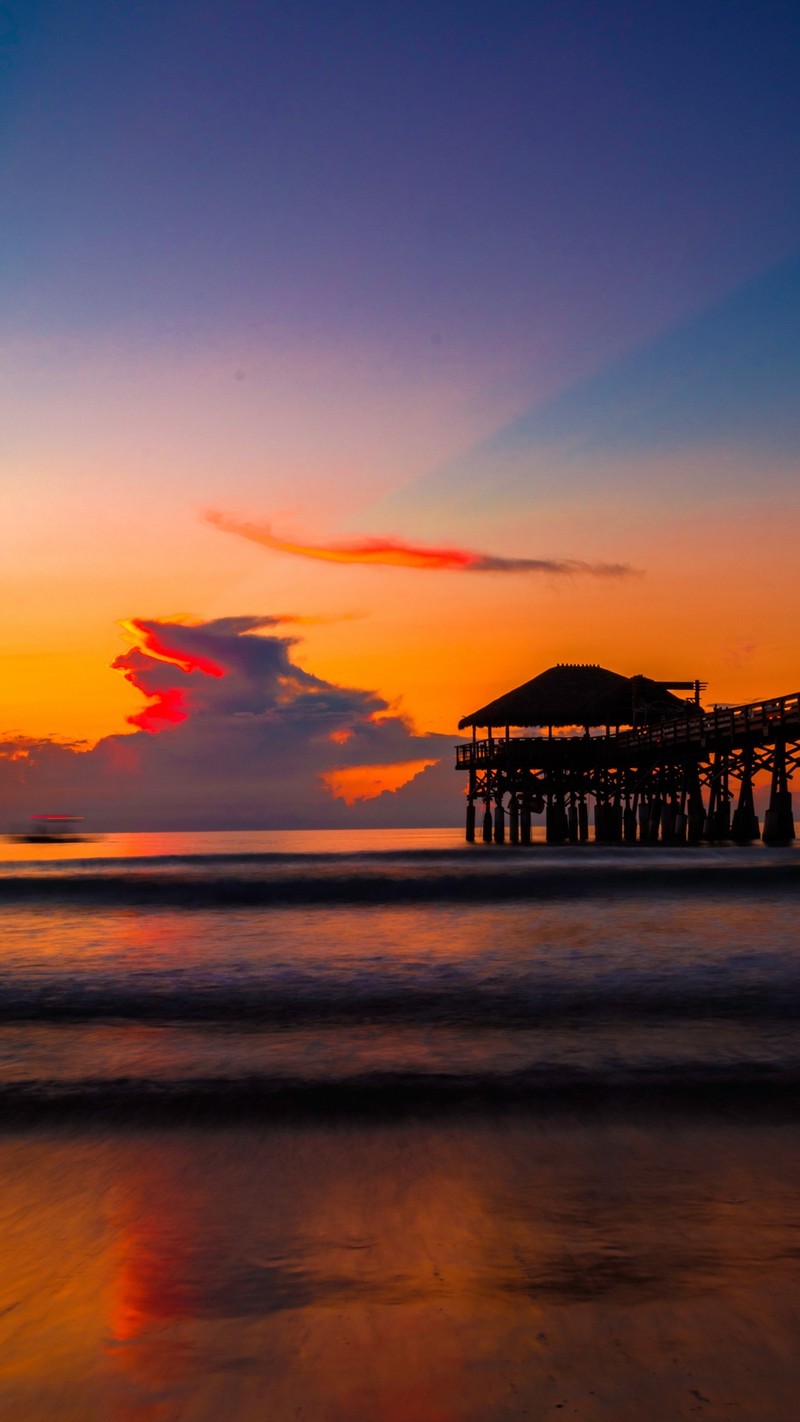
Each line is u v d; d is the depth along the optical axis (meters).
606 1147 6.88
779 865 33.44
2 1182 6.27
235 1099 8.12
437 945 16.83
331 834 192.50
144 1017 11.48
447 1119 7.55
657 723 56.81
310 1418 3.53
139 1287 4.70
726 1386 3.71
